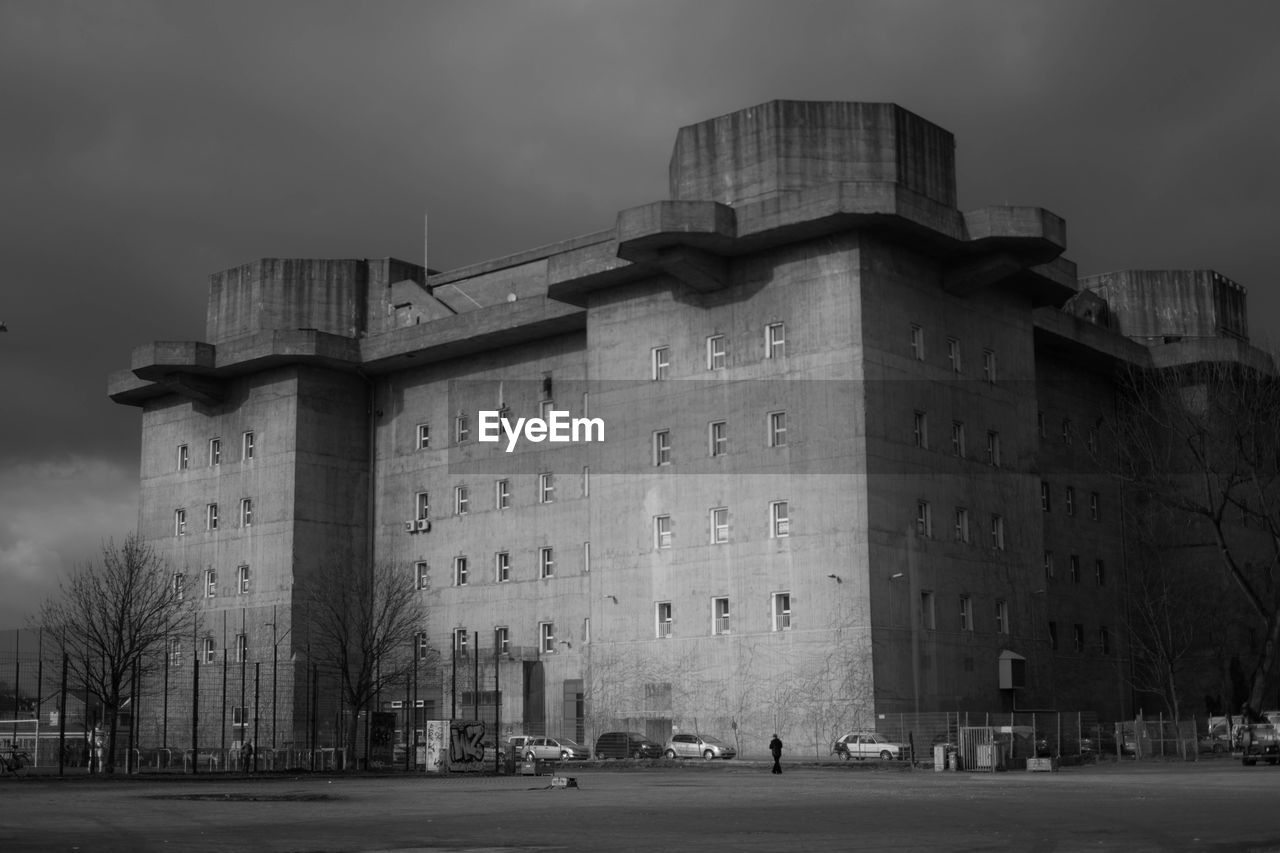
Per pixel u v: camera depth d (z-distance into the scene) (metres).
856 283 68.19
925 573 69.06
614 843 21.83
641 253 71.81
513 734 82.62
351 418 94.94
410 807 32.62
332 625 87.75
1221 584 91.31
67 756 71.38
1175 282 100.94
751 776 55.16
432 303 95.31
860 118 73.25
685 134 75.88
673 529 73.00
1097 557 89.88
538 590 85.75
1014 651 73.88
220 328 100.31
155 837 23.06
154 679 94.12
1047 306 84.00
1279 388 85.44
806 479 68.50
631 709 72.94
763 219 69.00
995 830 24.27
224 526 94.81
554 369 87.06
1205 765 62.66
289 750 71.75
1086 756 67.44
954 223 70.25
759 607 69.19
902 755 63.41
